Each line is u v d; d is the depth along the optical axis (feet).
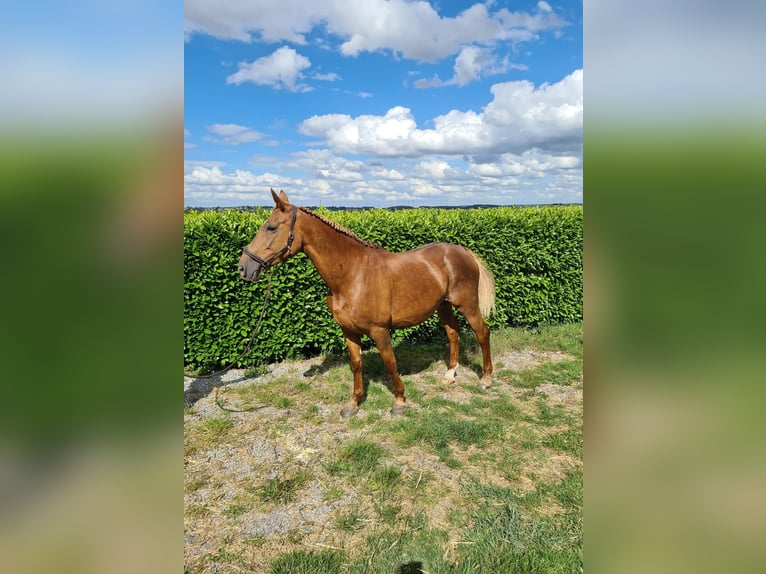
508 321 22.59
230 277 16.51
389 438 11.68
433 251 13.03
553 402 13.88
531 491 9.41
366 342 19.25
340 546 7.98
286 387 15.20
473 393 14.57
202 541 8.16
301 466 10.46
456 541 8.00
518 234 21.21
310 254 11.43
